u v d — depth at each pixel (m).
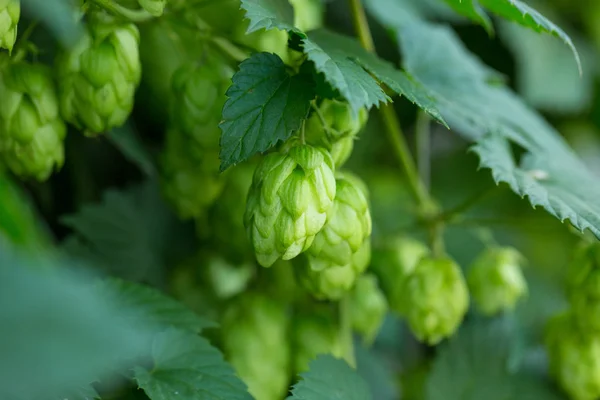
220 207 0.55
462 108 0.56
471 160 0.74
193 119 0.51
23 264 0.33
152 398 0.47
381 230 0.64
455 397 0.61
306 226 0.47
